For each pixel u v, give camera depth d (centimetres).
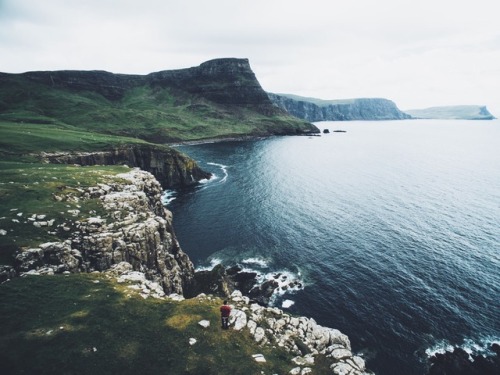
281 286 4847
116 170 6338
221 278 4591
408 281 4919
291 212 7938
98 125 19500
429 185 10700
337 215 7725
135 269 3475
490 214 7712
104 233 3456
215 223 7319
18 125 11600
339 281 4959
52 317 2019
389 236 6494
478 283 4828
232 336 2131
